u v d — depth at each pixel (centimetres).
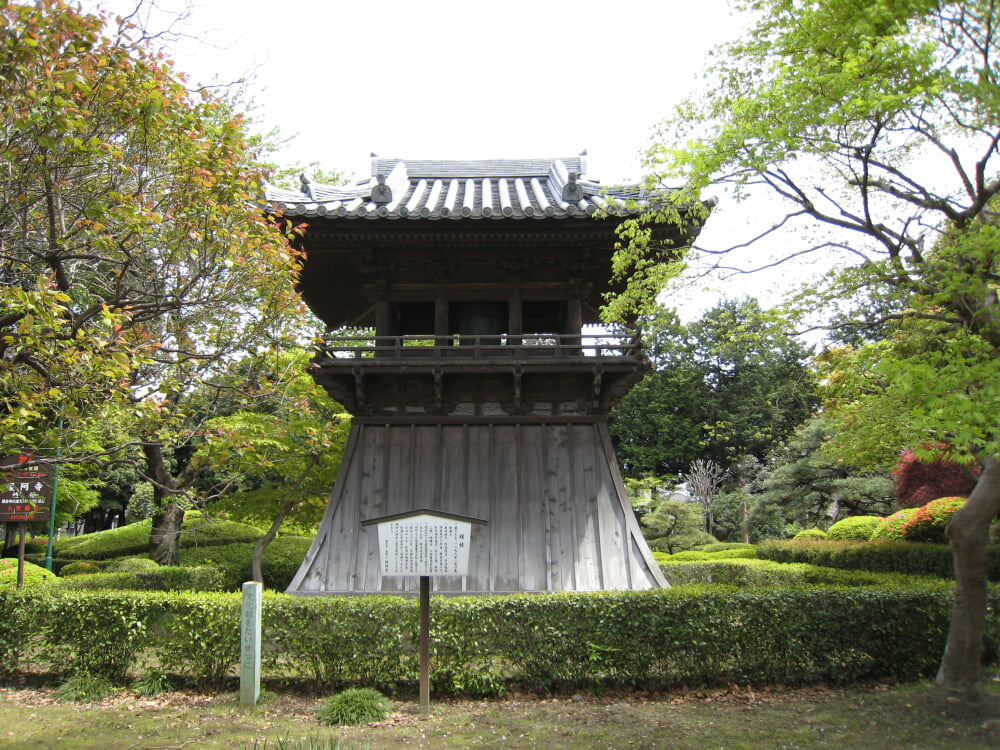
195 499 850
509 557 1298
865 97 745
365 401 1375
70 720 800
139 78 733
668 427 4403
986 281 747
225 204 816
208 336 866
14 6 616
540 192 1559
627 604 925
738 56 909
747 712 818
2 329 727
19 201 752
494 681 891
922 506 1981
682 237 1236
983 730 735
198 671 932
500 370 1310
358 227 1258
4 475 698
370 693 830
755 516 2972
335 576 1281
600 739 725
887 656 956
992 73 664
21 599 997
